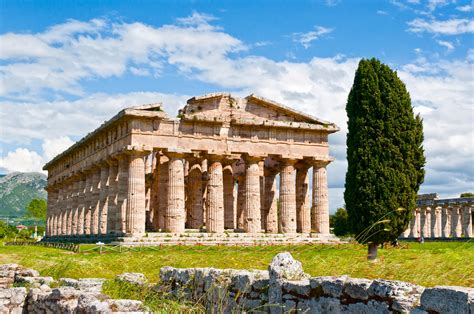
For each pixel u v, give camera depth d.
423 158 44.19
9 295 20.66
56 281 24.22
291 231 70.31
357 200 42.62
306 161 73.88
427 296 10.10
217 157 67.62
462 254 21.08
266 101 70.62
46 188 109.56
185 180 81.56
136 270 31.19
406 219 42.34
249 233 67.56
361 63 45.12
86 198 79.62
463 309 9.36
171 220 64.19
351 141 44.34
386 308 10.96
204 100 68.19
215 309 16.12
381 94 43.91
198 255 39.31
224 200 78.19
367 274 18.41
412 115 44.19
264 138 70.31
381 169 42.19
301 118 73.25
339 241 69.62
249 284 15.23
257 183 69.69
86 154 81.19
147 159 89.06
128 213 62.78
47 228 109.81
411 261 20.42
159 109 64.88
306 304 13.07
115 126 69.00
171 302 16.69
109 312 14.34
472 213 99.62
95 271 31.22
